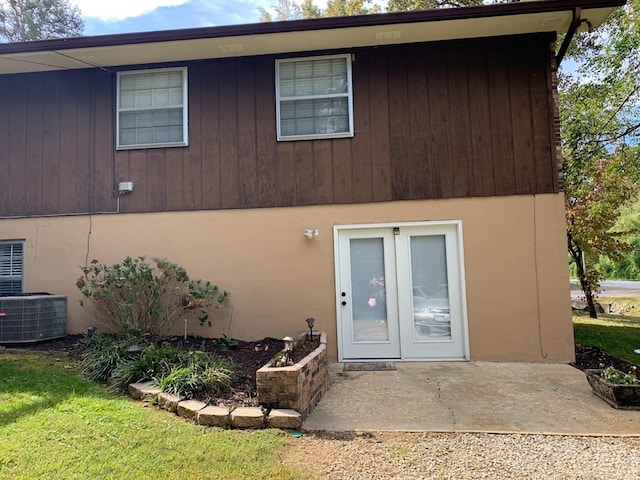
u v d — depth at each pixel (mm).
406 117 6953
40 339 6512
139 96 7543
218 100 7320
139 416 4125
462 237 6742
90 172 7531
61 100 7715
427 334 6758
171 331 7020
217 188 7223
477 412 4527
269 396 4207
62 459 3211
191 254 7191
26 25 16531
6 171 7734
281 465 3303
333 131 7098
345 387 5414
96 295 6902
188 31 6523
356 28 6430
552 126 6707
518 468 3332
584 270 13367
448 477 3178
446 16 6168
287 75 7250
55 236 7512
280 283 6988
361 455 3529
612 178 11414
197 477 3053
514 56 6824
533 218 6652
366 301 6891
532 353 6504
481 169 6789
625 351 7316
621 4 5930
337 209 6977
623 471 3279
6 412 4039
